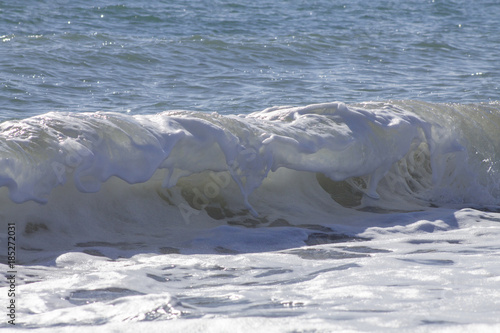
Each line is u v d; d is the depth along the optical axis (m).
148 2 103.69
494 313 11.13
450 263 15.47
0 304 12.07
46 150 17.80
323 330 9.90
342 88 48.66
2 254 16.05
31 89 44.59
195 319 10.34
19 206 17.70
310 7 113.81
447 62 63.97
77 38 65.19
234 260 16.11
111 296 12.87
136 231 18.64
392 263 15.50
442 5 126.19
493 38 82.25
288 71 56.44
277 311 11.55
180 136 19.95
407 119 24.89
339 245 17.89
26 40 62.47
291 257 16.48
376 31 85.25
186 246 17.61
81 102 41.81
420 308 11.55
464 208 23.00
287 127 22.45
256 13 101.31
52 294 12.79
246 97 44.31
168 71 54.12
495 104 28.92
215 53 62.03
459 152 25.47
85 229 18.20
